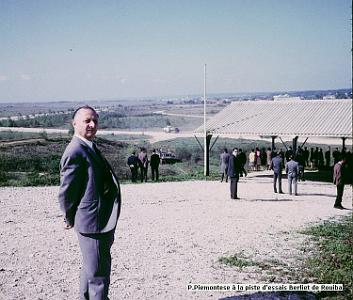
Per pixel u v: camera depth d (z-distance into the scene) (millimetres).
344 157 16578
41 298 5688
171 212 14258
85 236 3971
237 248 9156
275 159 21344
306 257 8477
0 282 6332
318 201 18594
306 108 32562
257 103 36156
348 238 10219
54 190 19516
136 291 6113
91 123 4043
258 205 16562
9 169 31188
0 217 12266
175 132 115812
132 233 10531
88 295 4234
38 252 8242
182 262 7848
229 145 64812
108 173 4102
